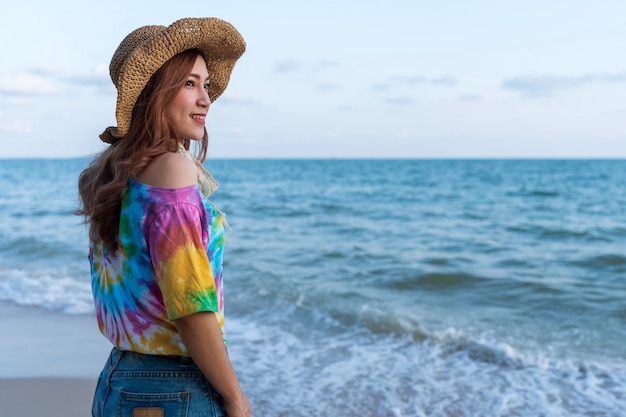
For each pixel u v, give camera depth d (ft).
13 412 13.69
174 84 5.04
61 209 85.35
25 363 17.17
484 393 15.52
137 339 4.94
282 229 61.31
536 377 16.83
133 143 5.03
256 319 23.40
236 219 72.64
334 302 26.37
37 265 37.76
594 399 15.20
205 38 5.32
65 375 16.10
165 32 4.92
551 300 27.50
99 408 5.23
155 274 4.73
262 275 33.09
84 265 37.55
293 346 19.58
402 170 289.94
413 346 19.65
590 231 57.11
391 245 48.39
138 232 4.76
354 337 20.74
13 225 64.49
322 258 41.11
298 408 14.40
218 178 209.97
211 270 4.73
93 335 20.44
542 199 106.32
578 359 18.54
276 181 187.32
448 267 37.09
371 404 14.67
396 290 30.07
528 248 46.42
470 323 23.25
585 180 177.78
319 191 134.31
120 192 4.88
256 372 16.94
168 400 4.91
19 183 172.14
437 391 15.61
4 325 22.00
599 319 23.97
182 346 4.95
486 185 154.10
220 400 5.07
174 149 5.13
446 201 102.42
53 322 22.44
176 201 4.69
